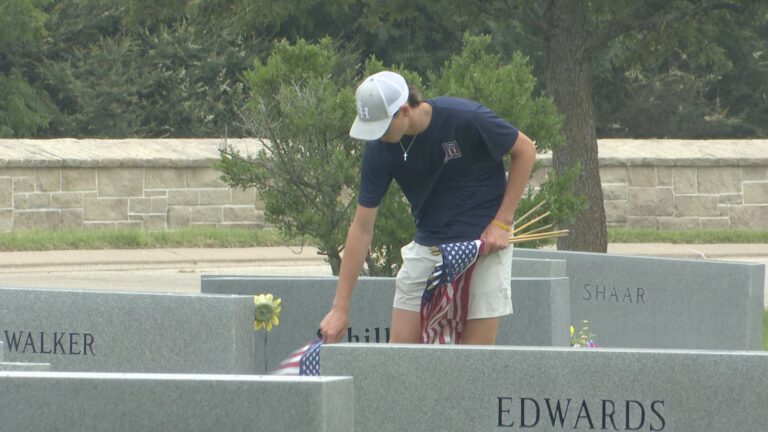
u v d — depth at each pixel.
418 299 12.38
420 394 10.13
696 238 46.19
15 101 67.44
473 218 11.99
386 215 21.50
